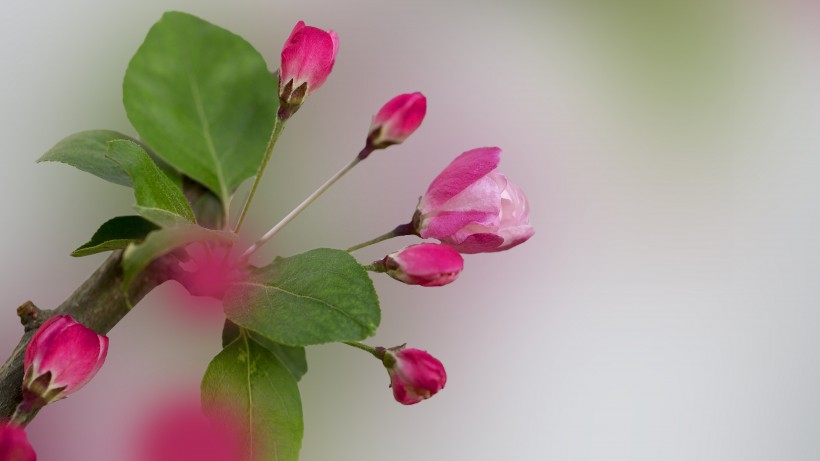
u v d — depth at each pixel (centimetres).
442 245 54
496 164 55
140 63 55
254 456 53
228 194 55
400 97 55
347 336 52
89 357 52
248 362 54
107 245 53
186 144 55
